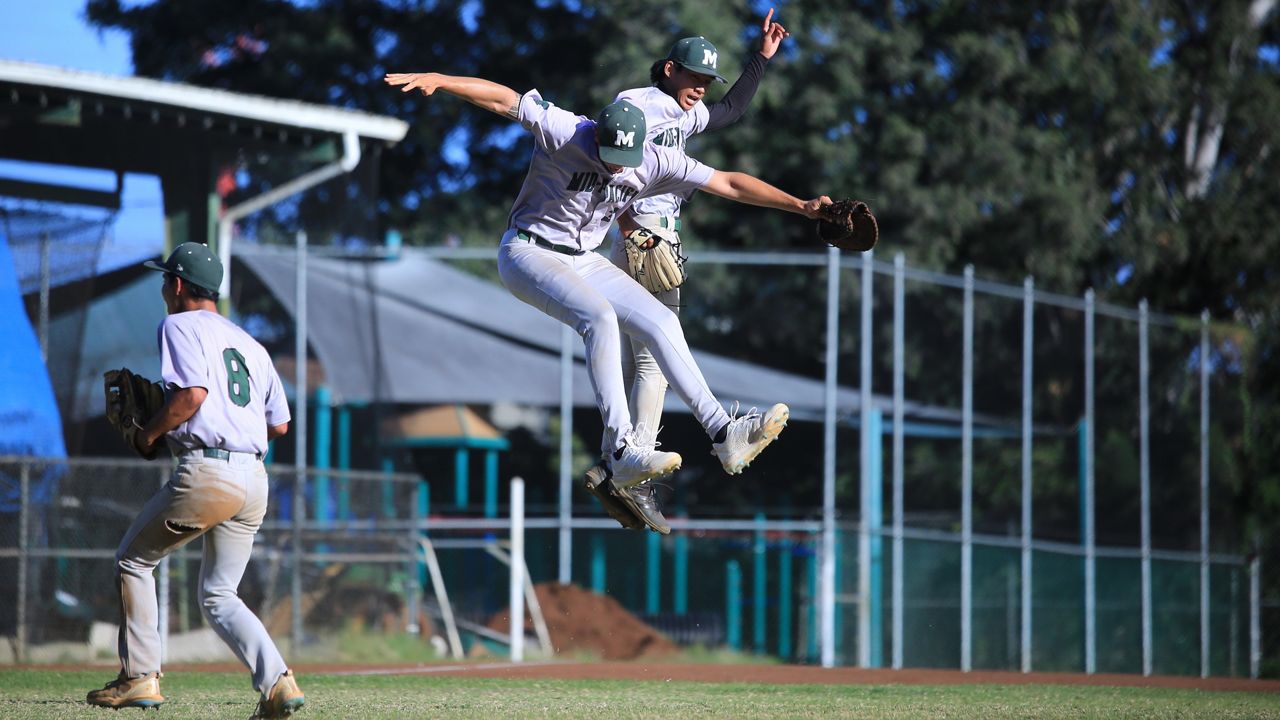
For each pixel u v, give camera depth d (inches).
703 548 2938.0
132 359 2294.5
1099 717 1014.4
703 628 2748.5
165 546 937.5
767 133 3922.2
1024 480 2704.2
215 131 2453.2
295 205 2578.7
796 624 2719.0
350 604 2266.2
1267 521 3368.6
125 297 2345.0
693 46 992.9
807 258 2497.5
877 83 4079.7
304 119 2482.8
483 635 2544.3
